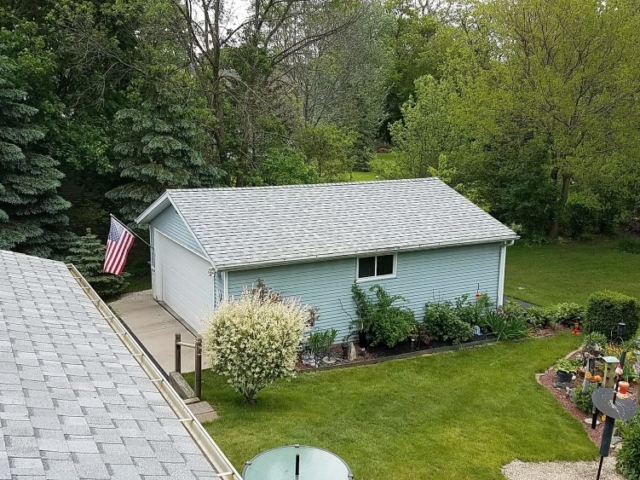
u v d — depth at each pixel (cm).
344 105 3512
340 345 1437
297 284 1379
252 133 2441
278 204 1561
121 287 1844
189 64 2322
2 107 1744
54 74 2144
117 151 2028
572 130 2353
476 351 1424
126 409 549
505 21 2378
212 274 1313
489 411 1118
